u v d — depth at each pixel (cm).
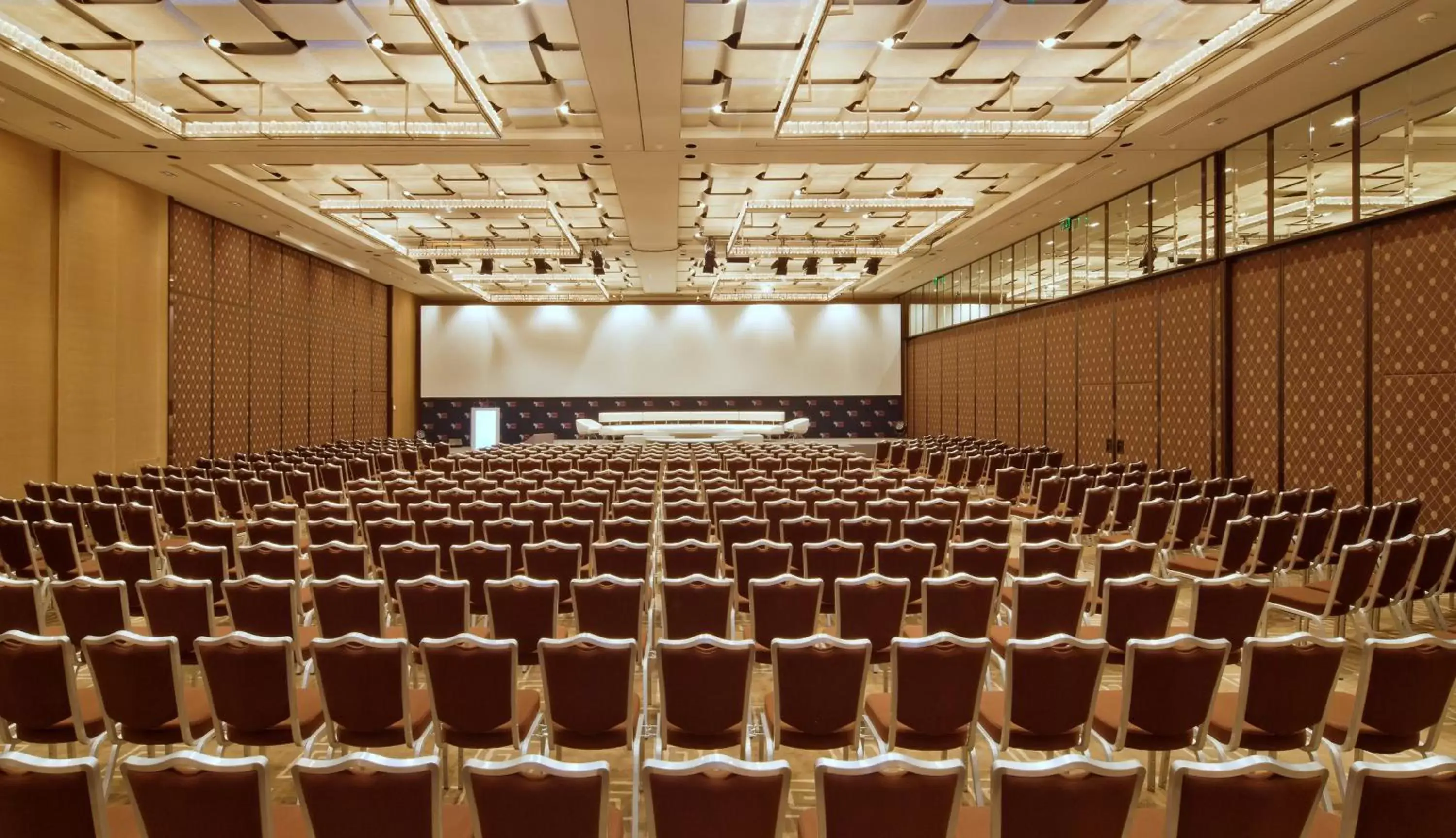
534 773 206
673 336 2612
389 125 947
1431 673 310
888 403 2622
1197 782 206
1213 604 415
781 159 1117
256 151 1065
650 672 423
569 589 524
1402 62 813
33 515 693
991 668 461
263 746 334
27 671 322
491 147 1056
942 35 826
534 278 2255
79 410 1118
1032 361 1738
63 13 780
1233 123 995
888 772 210
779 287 2475
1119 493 821
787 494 784
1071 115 1081
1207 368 1159
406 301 2455
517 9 777
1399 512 639
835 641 319
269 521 600
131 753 402
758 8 776
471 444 2403
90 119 948
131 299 1230
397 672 323
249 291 1582
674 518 708
